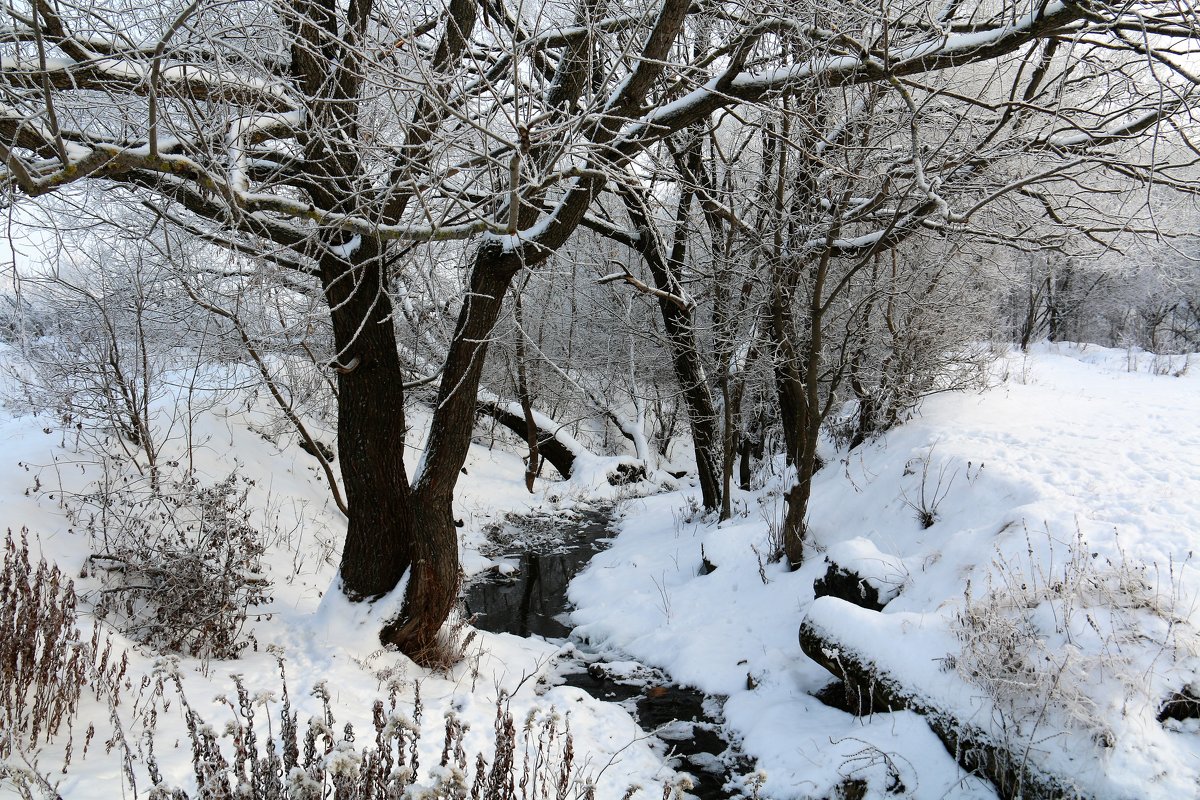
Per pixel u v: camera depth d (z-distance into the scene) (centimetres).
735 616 755
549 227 598
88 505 711
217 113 464
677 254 1102
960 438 820
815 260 862
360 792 247
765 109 521
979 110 694
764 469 1272
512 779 290
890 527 753
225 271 730
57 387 810
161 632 573
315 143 544
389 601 638
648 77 532
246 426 1132
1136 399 991
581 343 2050
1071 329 3134
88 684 441
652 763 521
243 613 624
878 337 967
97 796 330
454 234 453
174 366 1026
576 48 589
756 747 530
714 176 975
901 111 624
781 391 1028
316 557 873
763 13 544
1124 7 432
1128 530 531
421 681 588
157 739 402
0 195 363
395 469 650
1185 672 396
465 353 633
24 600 417
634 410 2192
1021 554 550
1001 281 1079
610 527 1340
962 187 634
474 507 1388
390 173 537
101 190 519
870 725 491
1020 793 386
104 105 425
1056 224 670
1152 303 2655
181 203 548
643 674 699
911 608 579
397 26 500
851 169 641
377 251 611
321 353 1148
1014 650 428
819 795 458
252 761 256
